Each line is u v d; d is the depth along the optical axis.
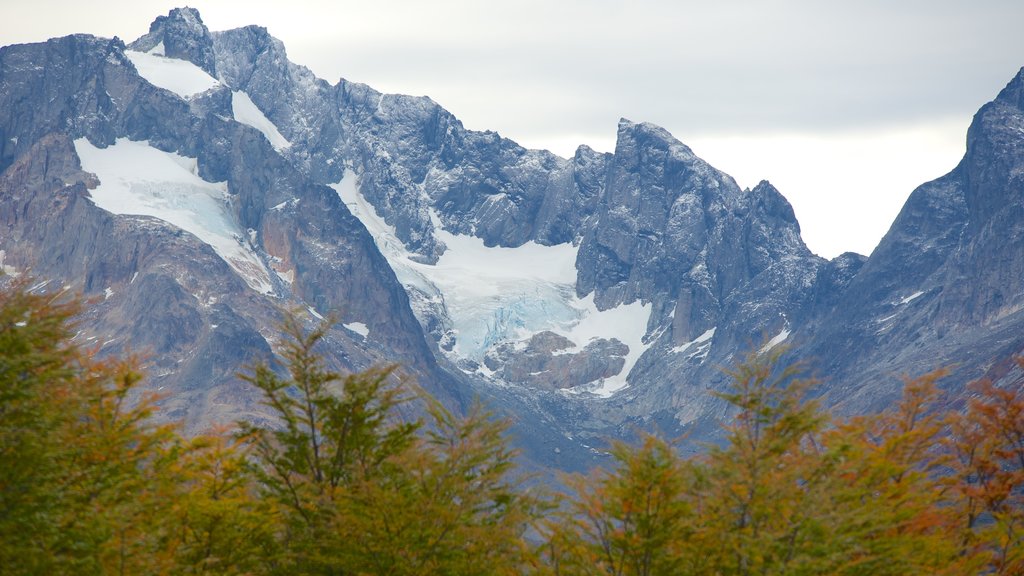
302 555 171.12
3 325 159.12
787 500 162.75
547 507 178.00
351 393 182.25
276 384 183.75
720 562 160.00
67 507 149.62
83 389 171.00
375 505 169.75
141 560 152.88
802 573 155.38
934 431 195.00
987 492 194.38
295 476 181.38
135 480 164.50
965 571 179.62
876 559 162.75
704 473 167.38
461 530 169.88
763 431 176.12
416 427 185.62
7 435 149.88
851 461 176.25
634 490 161.50
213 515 168.75
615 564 164.00
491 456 182.50
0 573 141.12
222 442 184.75
